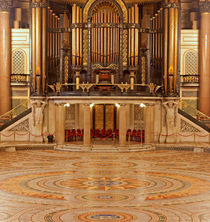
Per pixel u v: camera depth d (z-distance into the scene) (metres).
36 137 28.45
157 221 11.34
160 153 25.27
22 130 28.86
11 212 12.17
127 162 21.58
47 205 12.93
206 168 19.73
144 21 30.81
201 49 30.41
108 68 29.12
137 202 13.32
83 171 18.83
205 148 25.78
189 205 12.96
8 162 21.33
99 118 31.44
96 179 17.00
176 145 26.75
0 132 28.64
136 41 29.02
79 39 28.92
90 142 28.20
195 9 31.97
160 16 29.86
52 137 27.88
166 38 29.30
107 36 28.97
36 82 28.88
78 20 28.95
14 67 30.77
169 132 28.58
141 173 18.41
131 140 30.48
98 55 29.11
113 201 13.45
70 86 30.72
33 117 28.53
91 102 26.17
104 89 29.42
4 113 30.23
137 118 31.00
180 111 28.83
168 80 29.02
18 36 30.67
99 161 21.88
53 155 24.16
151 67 30.53
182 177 17.52
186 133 28.95
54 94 27.81
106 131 31.17
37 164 20.75
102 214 11.98
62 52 30.62
